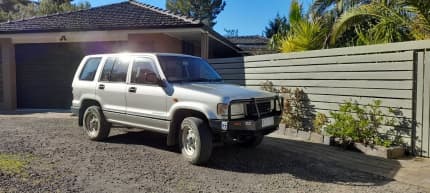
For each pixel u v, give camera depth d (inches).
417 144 270.7
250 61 421.1
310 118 351.3
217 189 203.6
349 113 309.6
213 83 289.6
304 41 439.2
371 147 282.8
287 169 244.1
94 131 327.9
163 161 260.4
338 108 323.6
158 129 275.6
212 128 240.7
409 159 266.1
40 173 225.1
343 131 302.0
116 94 306.2
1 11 1524.4
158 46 529.0
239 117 243.3
